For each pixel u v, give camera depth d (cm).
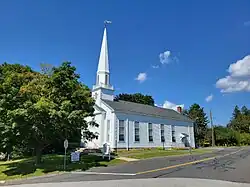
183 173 1631
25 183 1515
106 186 1227
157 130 3978
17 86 2177
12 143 2156
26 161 2688
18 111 1881
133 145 3538
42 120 1994
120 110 3478
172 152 3250
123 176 1580
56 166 2159
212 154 3067
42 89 2178
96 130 3528
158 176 1538
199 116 6938
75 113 2100
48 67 2606
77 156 2372
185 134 4475
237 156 2781
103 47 4006
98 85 3788
